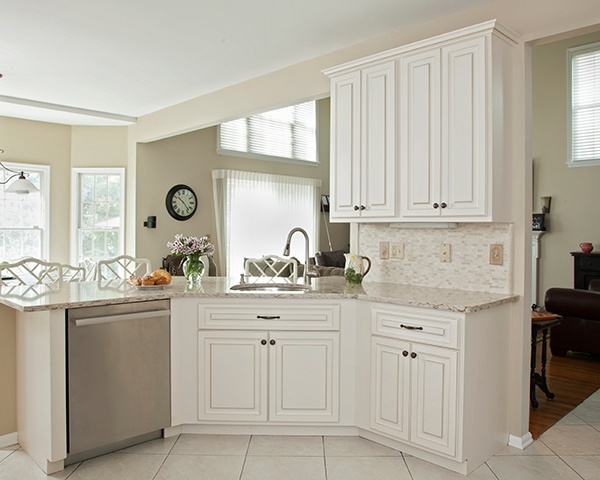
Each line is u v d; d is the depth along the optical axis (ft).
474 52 9.05
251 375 10.02
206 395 10.12
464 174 9.21
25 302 8.55
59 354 8.54
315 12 10.22
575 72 23.36
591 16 8.58
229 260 24.04
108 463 9.00
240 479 8.43
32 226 20.42
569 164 23.36
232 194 24.30
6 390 9.87
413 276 11.27
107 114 19.62
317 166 29.86
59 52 12.63
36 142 20.31
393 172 10.18
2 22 10.83
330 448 9.60
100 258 21.65
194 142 23.21
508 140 9.44
